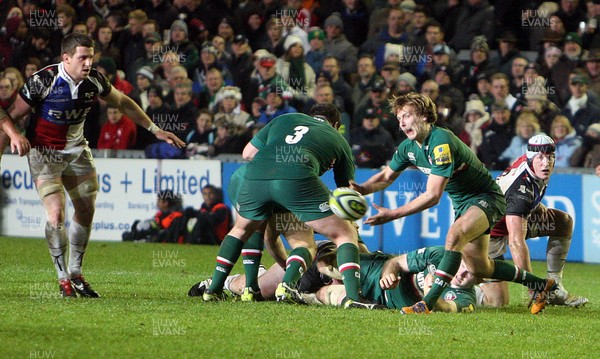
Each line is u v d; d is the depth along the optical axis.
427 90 44.28
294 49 46.47
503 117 43.66
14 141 22.73
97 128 47.66
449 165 22.05
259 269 26.92
